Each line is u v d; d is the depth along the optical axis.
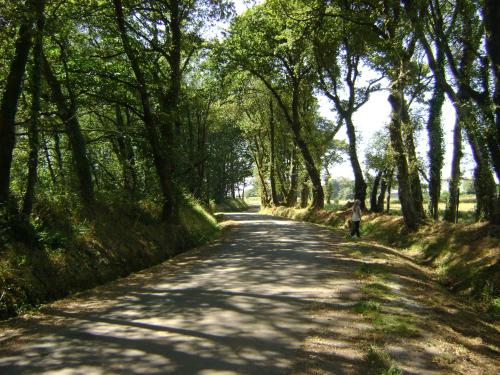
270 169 55.56
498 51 12.45
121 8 16.44
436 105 22.61
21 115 13.79
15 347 6.29
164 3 19.27
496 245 12.99
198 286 10.30
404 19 16.56
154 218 18.28
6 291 8.38
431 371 5.35
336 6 21.55
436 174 23.52
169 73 21.00
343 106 33.53
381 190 30.98
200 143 40.53
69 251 11.08
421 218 21.64
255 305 8.29
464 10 16.25
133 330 6.93
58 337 6.68
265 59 33.53
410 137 21.41
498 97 12.66
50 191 12.95
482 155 15.98
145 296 9.46
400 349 5.95
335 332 6.63
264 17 31.17
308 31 23.98
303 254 15.43
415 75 22.89
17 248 9.67
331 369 5.27
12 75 10.78
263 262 13.71
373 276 10.96
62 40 16.25
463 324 8.03
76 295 9.92
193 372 5.22
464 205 42.22
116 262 12.72
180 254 17.55
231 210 77.12
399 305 8.27
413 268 13.90
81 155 15.29
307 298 8.77
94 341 6.42
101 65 17.98
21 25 10.66
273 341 6.27
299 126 38.44
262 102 49.97
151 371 5.27
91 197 15.09
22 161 13.41
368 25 20.05
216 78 33.53
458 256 14.17
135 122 21.44
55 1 14.00
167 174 19.38
